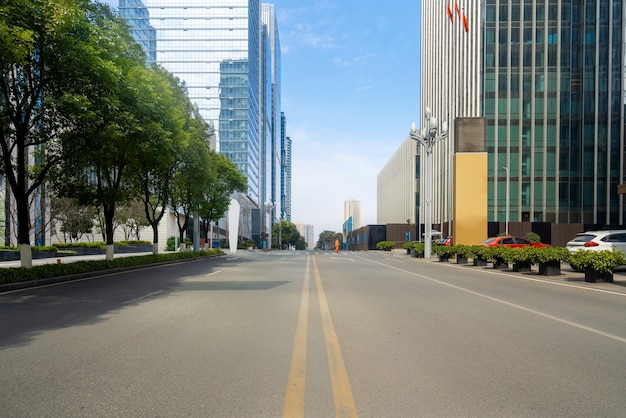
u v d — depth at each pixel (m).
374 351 5.34
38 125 14.59
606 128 49.62
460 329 6.62
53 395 3.86
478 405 3.65
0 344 5.69
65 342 5.79
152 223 25.14
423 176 76.62
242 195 92.62
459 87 59.59
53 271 14.03
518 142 51.06
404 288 12.07
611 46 49.88
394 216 98.69
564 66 50.88
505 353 5.25
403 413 3.49
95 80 13.48
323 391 3.97
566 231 49.78
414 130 32.53
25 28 11.70
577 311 8.32
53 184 18.38
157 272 18.02
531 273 17.44
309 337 6.08
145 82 16.97
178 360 4.93
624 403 3.70
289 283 13.34
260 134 130.75
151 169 22.53
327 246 183.00
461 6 59.56
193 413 3.48
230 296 10.35
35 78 13.73
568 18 50.94
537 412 3.51
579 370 4.59
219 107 104.50
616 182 49.22
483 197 30.78
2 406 3.61
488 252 20.58
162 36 105.06
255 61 119.44
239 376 4.38
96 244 38.31
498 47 51.38
